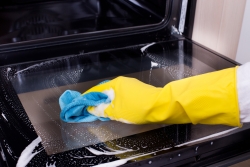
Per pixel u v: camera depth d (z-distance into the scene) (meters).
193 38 1.34
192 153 0.76
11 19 1.57
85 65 1.15
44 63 1.15
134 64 1.17
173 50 1.25
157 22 1.46
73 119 0.86
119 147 0.77
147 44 1.30
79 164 0.71
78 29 1.53
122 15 1.65
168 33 1.37
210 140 0.77
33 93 0.99
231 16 1.12
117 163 0.71
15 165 0.70
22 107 0.92
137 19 1.56
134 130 0.82
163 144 0.77
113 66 1.16
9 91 0.99
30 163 0.71
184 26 1.34
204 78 0.69
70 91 0.92
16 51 1.19
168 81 1.08
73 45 1.26
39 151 0.75
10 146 0.76
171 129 0.82
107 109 0.84
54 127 0.84
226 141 0.79
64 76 1.09
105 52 1.24
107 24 1.58
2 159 0.71
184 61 1.19
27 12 1.64
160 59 1.20
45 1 1.73
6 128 0.82
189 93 0.67
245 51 1.08
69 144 0.78
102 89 0.89
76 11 1.69
